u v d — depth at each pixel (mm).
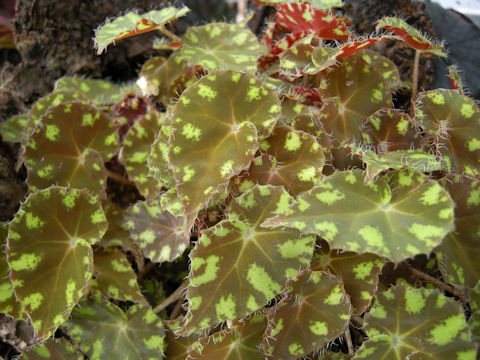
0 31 367
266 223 203
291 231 222
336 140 248
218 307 215
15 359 255
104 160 269
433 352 212
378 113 247
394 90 281
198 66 275
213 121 226
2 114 322
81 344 242
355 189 213
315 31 271
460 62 318
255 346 229
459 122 236
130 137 274
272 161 234
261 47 293
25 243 234
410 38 248
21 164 276
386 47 310
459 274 224
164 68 296
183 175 219
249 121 226
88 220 242
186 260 283
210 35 283
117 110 303
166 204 240
